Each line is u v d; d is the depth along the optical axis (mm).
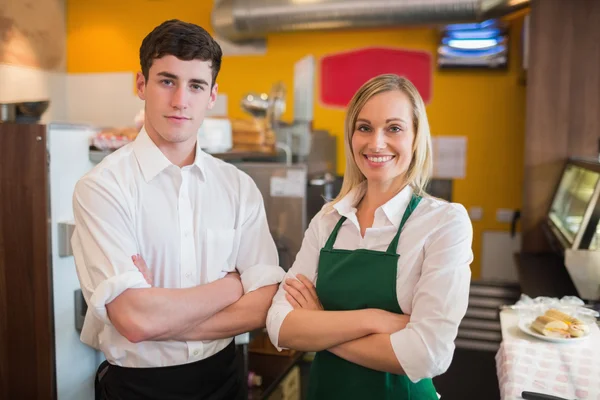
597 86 3832
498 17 4234
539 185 3949
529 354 1797
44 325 2270
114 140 2428
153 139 1583
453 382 2928
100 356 2506
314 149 4738
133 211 1555
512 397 1523
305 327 1442
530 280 2959
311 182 3693
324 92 5332
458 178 5035
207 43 1496
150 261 1583
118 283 1417
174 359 1573
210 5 5555
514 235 4934
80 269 1557
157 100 1490
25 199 2238
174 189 1600
